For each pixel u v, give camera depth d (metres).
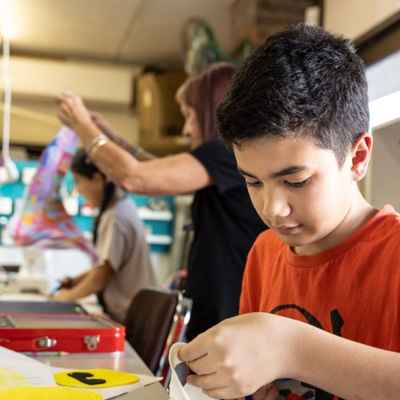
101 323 1.30
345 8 2.29
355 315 0.78
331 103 0.68
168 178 1.51
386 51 2.02
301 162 0.66
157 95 4.06
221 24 3.54
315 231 0.71
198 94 1.68
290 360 0.61
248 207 1.52
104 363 1.05
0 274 3.66
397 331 0.71
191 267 1.55
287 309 0.89
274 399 0.79
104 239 2.57
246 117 0.67
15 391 0.72
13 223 2.69
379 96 2.03
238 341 0.61
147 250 2.63
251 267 1.07
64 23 3.66
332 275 0.83
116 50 4.15
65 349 1.14
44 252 3.41
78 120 1.80
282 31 0.77
